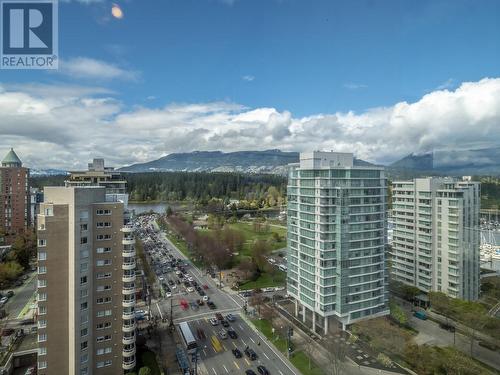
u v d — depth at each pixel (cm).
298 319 11506
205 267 17850
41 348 7225
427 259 12838
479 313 9819
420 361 8256
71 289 7388
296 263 11462
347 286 10188
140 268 16750
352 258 10262
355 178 10300
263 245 18450
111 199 9194
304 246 10975
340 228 10062
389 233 18175
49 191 7612
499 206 16275
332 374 8238
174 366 8762
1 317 11100
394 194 14275
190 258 19762
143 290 14250
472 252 12275
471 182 12600
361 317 10356
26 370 8606
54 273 7331
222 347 9712
